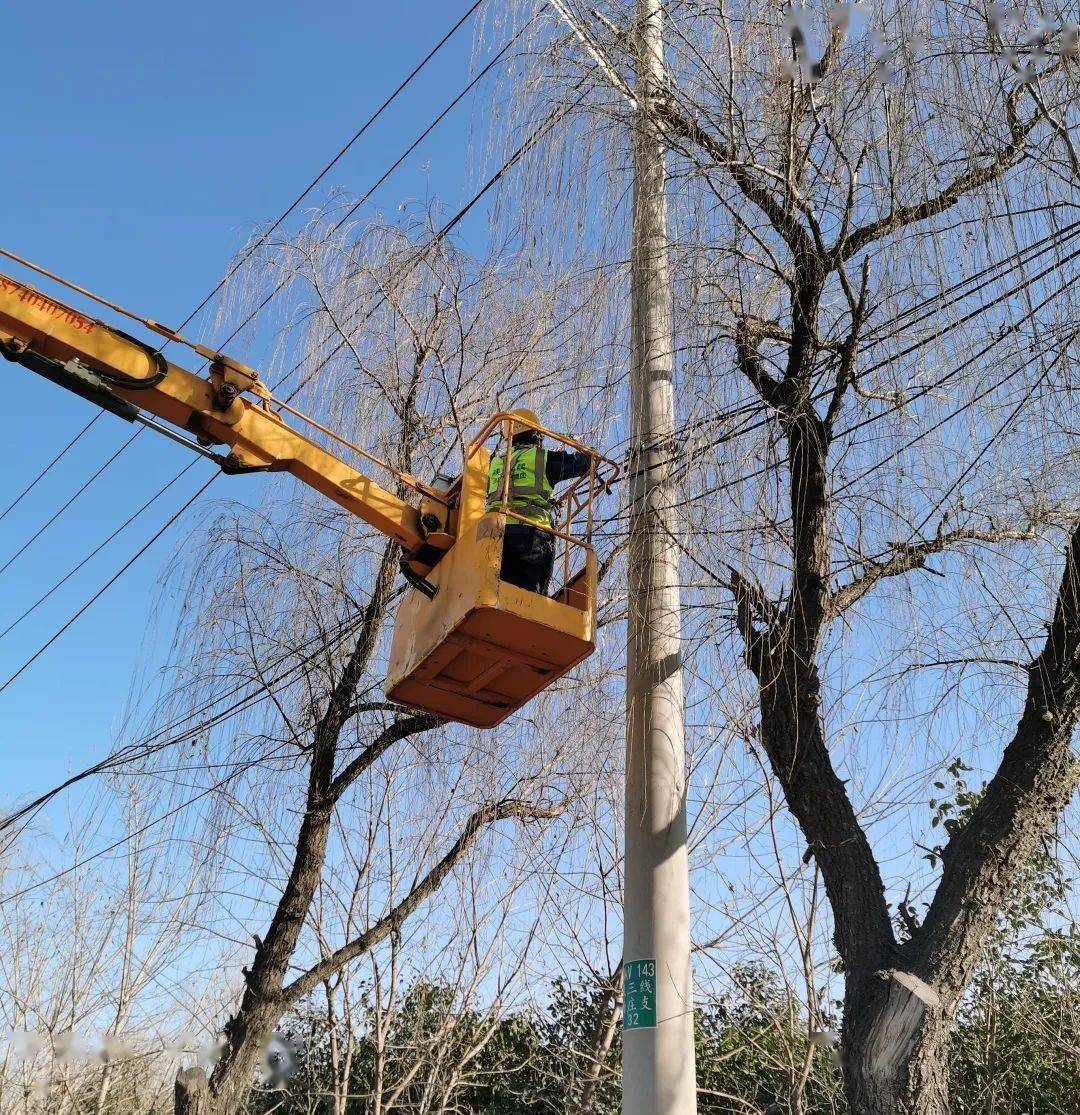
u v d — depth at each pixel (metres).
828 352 6.99
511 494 7.45
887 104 6.55
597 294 7.56
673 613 6.73
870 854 6.06
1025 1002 11.55
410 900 9.96
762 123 7.00
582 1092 10.46
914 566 6.59
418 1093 12.96
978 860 5.69
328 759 10.02
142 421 7.25
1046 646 6.04
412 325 10.09
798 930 8.13
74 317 7.20
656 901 6.15
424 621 7.55
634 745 6.54
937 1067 5.30
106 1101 16.92
